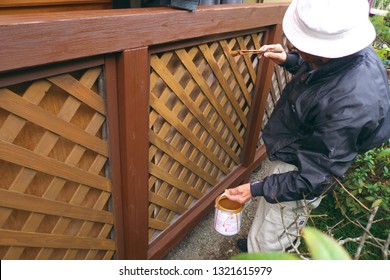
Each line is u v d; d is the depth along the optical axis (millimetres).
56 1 1321
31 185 1011
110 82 1023
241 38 1704
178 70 1345
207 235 2178
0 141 828
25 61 724
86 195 1219
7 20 687
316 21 1011
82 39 828
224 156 2172
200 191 2043
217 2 1622
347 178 2004
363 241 1083
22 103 833
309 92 1163
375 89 1052
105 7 1541
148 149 1301
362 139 1160
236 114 2035
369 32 1056
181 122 1496
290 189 1186
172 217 1860
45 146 949
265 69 2057
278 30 1936
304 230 459
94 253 1410
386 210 1883
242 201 1363
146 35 1017
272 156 1462
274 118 1480
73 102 969
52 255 1224
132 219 1394
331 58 1062
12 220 1012
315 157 1124
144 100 1137
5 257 1022
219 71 1616
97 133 1150
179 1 1112
